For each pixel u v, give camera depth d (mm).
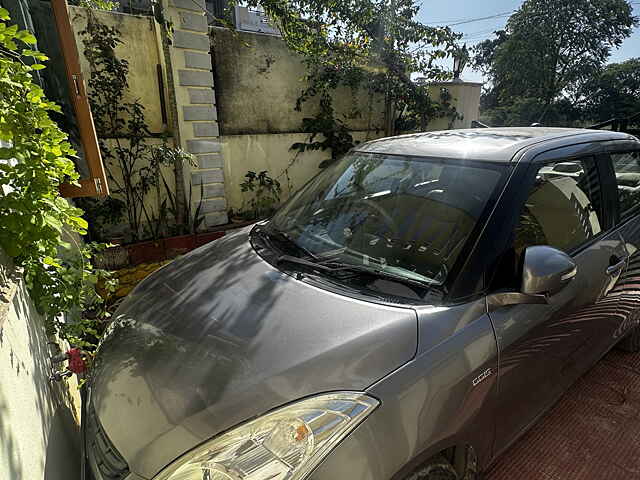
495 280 1582
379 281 1610
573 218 1999
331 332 1366
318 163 6410
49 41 2332
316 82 5992
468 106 7477
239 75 5422
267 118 5781
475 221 1660
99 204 4492
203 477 1104
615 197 2328
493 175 1786
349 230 1958
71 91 2393
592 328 2160
